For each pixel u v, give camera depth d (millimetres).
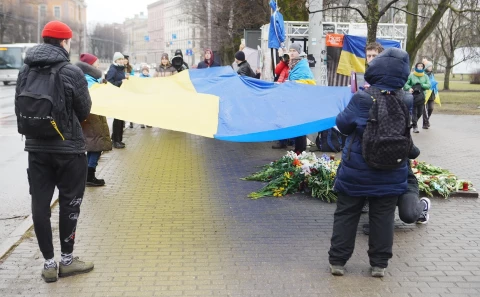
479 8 17078
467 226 6105
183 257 5129
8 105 23016
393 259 5094
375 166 4328
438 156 10812
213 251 5289
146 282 4555
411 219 4953
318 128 6250
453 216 6488
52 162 4441
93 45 88125
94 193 7562
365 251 5316
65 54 4438
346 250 4652
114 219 6324
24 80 4305
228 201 7137
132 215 6492
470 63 54281
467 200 7227
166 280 4594
